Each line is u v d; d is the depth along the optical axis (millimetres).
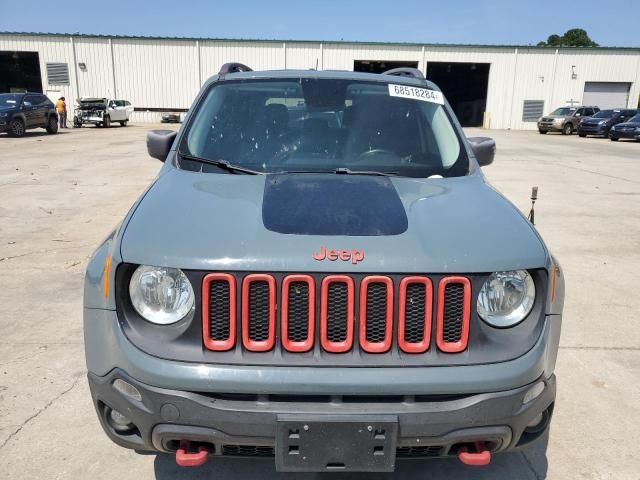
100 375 2139
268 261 2021
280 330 2037
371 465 2002
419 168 2986
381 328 2059
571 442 3008
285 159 2979
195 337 2039
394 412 1981
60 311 4574
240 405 1980
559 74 41094
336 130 3166
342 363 2016
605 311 4840
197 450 2094
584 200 10195
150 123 39156
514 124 41750
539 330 2139
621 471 2783
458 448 2131
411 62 40250
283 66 39625
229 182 2682
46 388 3383
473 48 40375
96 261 2271
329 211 2307
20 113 23047
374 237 2133
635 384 3611
